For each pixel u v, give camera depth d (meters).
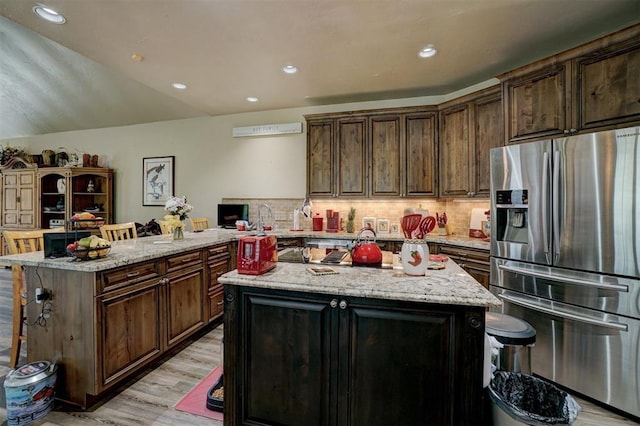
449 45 2.62
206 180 5.00
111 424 1.74
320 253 2.25
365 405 1.40
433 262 1.90
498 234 2.48
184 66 3.02
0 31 3.64
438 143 3.60
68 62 4.12
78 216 2.01
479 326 1.27
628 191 1.80
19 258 1.97
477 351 1.27
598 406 1.94
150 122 5.34
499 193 2.46
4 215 5.62
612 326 1.84
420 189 3.67
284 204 4.58
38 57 4.06
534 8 2.13
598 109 2.07
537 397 1.44
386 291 1.33
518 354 1.75
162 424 1.75
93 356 1.81
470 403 1.28
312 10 2.12
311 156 4.09
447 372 1.31
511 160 2.37
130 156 5.48
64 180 5.43
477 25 2.33
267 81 3.41
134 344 2.08
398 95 3.87
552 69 2.31
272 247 1.72
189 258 2.64
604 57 2.04
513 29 2.38
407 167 3.71
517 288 2.34
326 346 1.43
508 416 1.25
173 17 2.20
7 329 3.01
